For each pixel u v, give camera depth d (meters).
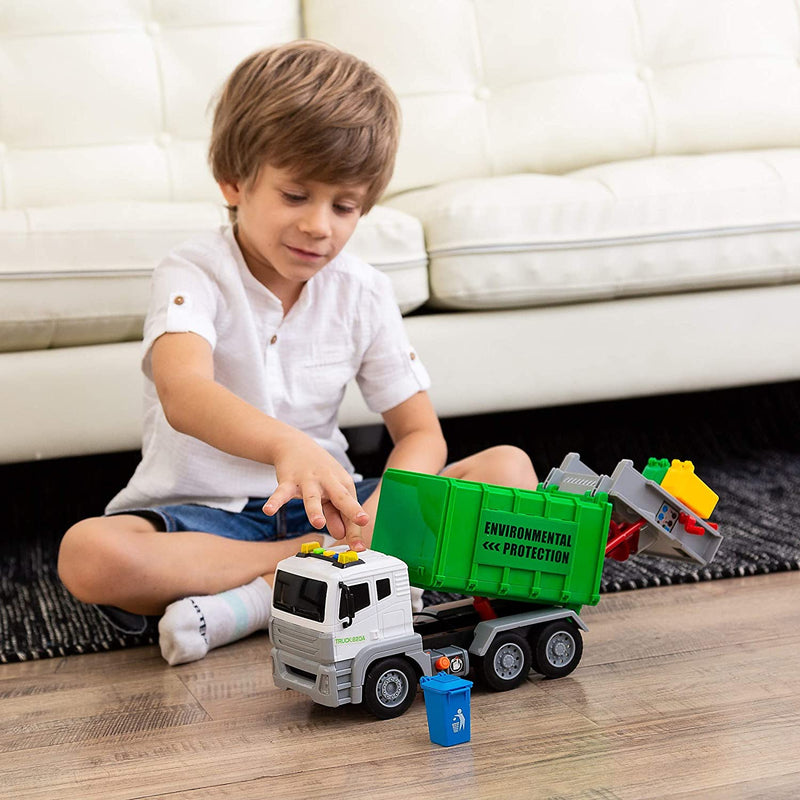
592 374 1.71
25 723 0.92
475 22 1.99
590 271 1.67
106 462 1.84
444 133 1.93
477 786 0.74
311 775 0.78
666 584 1.25
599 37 2.00
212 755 0.82
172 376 1.08
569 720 0.86
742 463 1.89
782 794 0.71
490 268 1.63
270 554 1.16
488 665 0.93
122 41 1.89
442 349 1.64
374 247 1.60
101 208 1.55
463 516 0.92
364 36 1.95
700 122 1.99
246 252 1.19
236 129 1.09
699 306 1.74
